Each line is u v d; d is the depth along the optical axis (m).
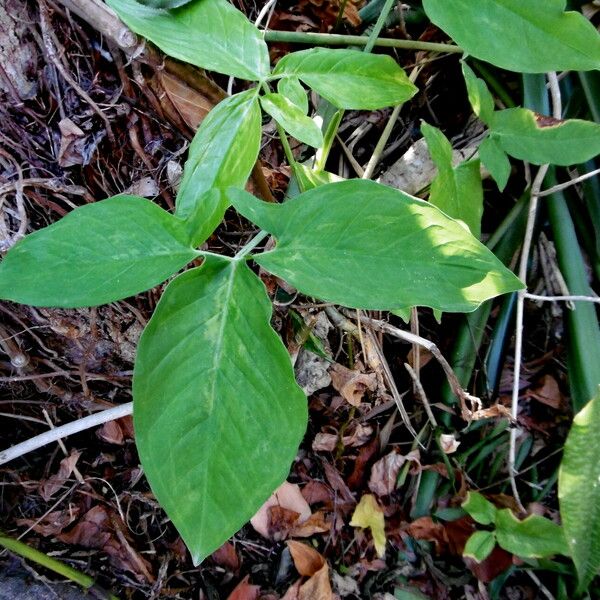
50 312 0.42
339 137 0.50
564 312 0.48
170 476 0.23
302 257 0.26
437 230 0.25
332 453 0.54
